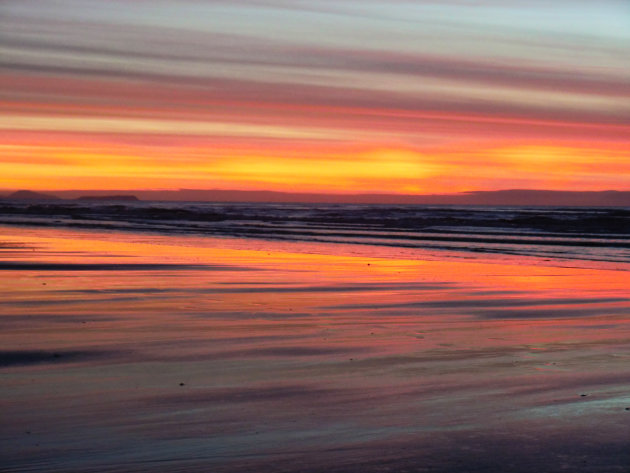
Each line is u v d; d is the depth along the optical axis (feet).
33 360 25.45
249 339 29.81
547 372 23.76
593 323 34.76
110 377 22.85
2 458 15.55
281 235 132.87
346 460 15.60
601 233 138.72
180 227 165.99
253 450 16.16
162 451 16.05
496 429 17.66
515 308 40.01
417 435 17.21
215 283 52.13
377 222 206.18
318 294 46.03
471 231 150.00
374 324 34.01
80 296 43.93
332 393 20.98
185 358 25.90
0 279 53.57
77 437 16.89
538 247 101.09
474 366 24.70
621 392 21.15
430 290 48.67
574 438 16.98
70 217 237.45
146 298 43.19
